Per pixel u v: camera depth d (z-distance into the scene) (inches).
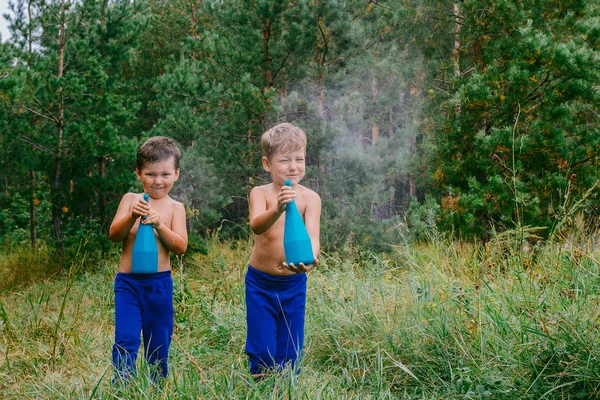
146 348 127.1
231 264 281.9
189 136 348.2
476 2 295.4
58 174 360.2
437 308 136.8
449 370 121.7
